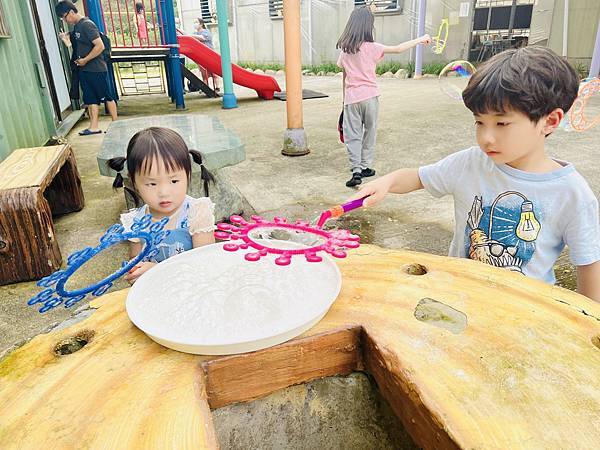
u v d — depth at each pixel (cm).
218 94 817
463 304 88
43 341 83
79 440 61
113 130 315
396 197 304
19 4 437
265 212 287
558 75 100
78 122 622
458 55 948
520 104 98
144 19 712
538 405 65
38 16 517
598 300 119
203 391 70
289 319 81
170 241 145
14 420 65
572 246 120
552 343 77
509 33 879
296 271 95
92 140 505
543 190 121
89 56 509
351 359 84
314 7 1172
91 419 65
